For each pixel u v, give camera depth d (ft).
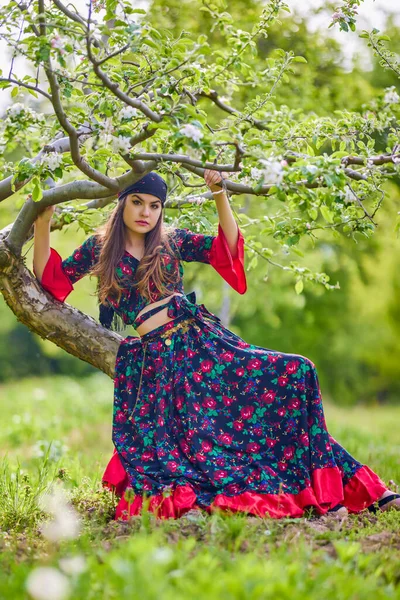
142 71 13.67
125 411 14.34
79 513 14.17
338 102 25.50
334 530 12.07
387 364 76.64
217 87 24.18
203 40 12.89
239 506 12.95
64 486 17.30
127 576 8.17
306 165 11.84
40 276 15.01
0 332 96.63
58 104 11.83
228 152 13.75
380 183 14.74
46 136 13.24
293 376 14.01
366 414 66.49
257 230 29.27
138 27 11.64
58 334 15.47
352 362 82.74
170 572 8.89
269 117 15.01
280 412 13.93
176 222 16.46
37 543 11.88
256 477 13.43
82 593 8.28
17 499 14.89
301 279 18.08
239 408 13.97
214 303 36.52
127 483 14.06
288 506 13.16
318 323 55.36
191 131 11.30
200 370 14.03
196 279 34.50
